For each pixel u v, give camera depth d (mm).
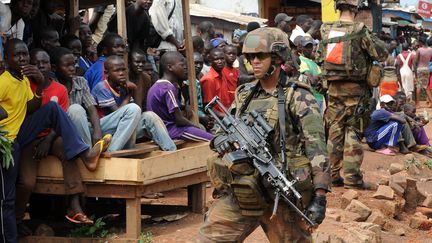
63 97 6371
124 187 6203
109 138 6172
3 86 5848
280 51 4492
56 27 7930
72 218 6145
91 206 7488
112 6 9984
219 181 4625
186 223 6910
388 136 11508
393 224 7961
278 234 4586
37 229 6383
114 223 6906
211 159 4664
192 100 7730
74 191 6102
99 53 7652
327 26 8430
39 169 6215
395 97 12711
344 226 6852
